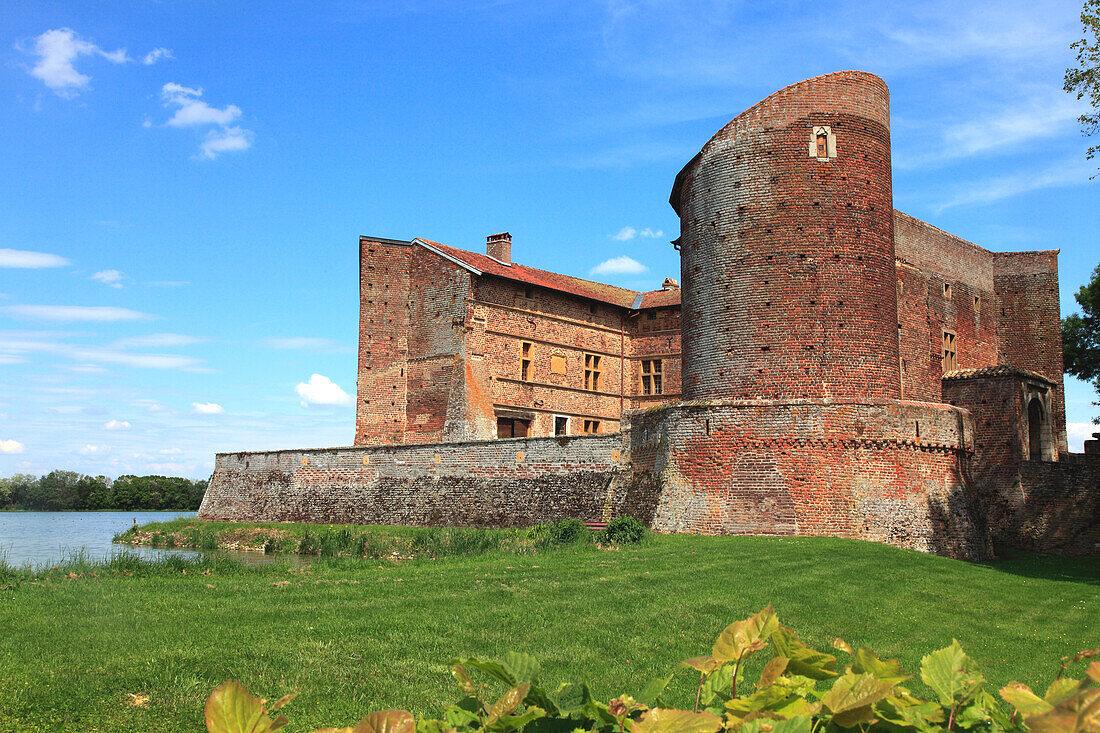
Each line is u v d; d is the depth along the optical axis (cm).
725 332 3366
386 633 1311
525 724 470
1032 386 4212
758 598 1822
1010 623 1919
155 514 11412
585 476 3747
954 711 483
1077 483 3791
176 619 1318
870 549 2733
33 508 11838
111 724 880
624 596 1730
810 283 3275
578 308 5384
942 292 4653
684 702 1064
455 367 4769
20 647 1112
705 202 3506
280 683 1042
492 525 4006
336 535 3866
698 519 3169
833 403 3136
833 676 495
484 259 5247
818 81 3366
